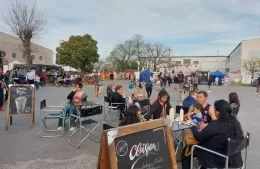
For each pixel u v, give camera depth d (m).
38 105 10.51
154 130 2.66
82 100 6.43
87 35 44.47
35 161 4.23
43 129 6.36
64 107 6.25
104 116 8.08
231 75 44.81
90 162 4.25
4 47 40.81
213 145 3.12
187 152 3.55
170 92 20.23
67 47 41.81
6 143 5.17
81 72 40.22
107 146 2.24
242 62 48.00
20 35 26.64
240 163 3.12
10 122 6.75
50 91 17.83
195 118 5.01
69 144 5.22
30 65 26.27
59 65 44.25
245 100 15.32
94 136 5.85
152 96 16.52
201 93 5.18
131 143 2.42
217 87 31.25
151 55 58.50
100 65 63.22
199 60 72.94
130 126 2.45
